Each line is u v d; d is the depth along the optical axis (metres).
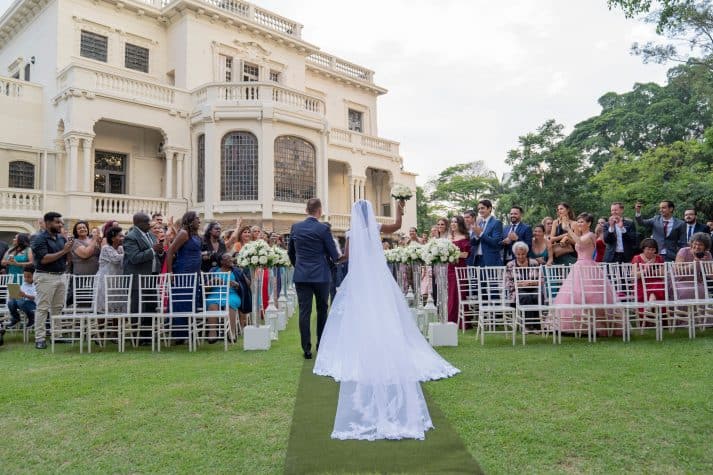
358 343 4.11
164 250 7.49
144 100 16.92
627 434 3.22
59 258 7.14
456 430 3.35
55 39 17.05
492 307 6.55
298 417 3.70
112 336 7.36
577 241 6.96
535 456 2.92
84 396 4.32
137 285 6.78
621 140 44.09
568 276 6.88
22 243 8.45
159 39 19.61
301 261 5.94
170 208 17.23
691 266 6.85
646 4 9.94
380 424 3.35
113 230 7.14
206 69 19.47
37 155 16.89
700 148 24.72
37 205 14.78
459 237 8.59
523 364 5.22
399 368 3.79
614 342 6.46
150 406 4.01
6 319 7.97
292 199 18.52
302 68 23.06
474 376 4.75
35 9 18.28
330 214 21.16
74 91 15.51
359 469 2.78
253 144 17.67
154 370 5.26
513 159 28.66
